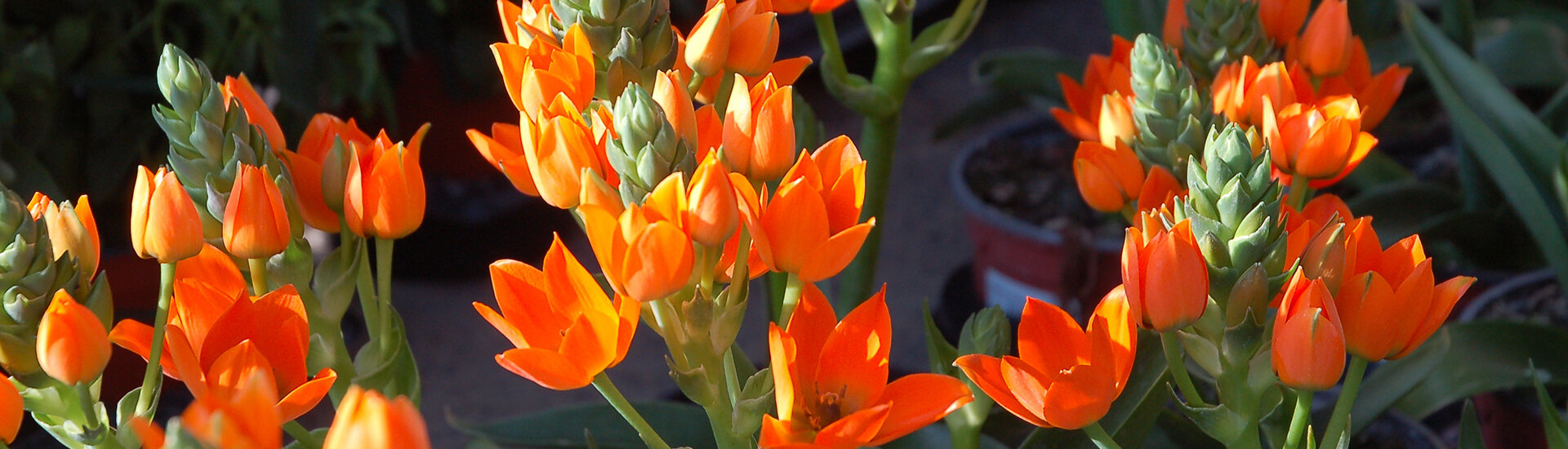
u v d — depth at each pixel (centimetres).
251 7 134
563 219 179
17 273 37
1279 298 43
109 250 130
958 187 151
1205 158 40
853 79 67
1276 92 52
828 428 35
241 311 38
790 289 41
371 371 47
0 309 37
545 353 35
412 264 171
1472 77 92
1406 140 164
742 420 38
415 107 175
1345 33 58
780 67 48
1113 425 55
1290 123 49
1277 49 62
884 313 38
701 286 38
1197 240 40
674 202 35
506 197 172
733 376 40
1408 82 149
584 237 182
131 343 39
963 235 184
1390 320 38
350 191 43
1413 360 70
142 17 137
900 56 66
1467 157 114
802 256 37
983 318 52
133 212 39
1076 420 38
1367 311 38
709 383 39
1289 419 45
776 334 35
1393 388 68
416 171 43
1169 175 50
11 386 35
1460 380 85
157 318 40
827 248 37
